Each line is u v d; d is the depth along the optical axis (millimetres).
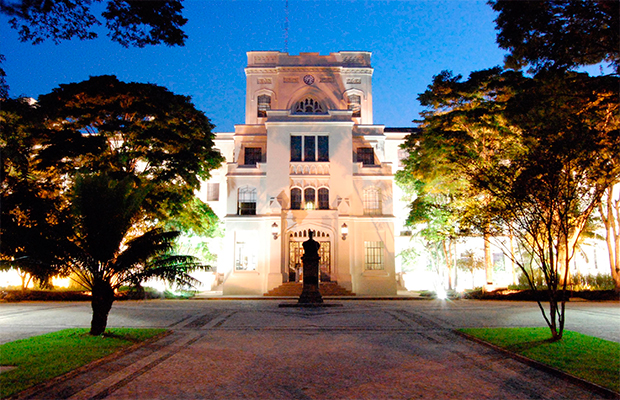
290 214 33625
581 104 15695
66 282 32688
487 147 23938
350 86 38156
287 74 38125
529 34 13461
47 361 9711
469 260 37906
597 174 13102
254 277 33031
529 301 26547
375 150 36250
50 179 25453
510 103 18797
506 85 23297
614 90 14703
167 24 10852
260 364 10117
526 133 15656
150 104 25703
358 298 29516
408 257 38438
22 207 19922
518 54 14203
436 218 31359
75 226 13945
